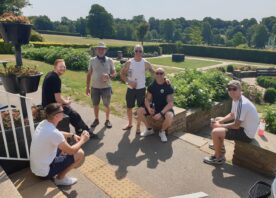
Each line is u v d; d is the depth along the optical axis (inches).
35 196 134.8
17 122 166.2
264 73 1086.4
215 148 184.1
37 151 137.8
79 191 151.5
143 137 221.1
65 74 482.6
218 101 323.3
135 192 152.9
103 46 219.1
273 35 4050.2
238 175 172.6
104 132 228.4
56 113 137.5
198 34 3095.5
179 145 209.3
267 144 175.6
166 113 212.2
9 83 173.9
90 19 3159.5
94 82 227.3
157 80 215.5
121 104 303.9
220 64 1477.6
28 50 704.4
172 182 163.3
